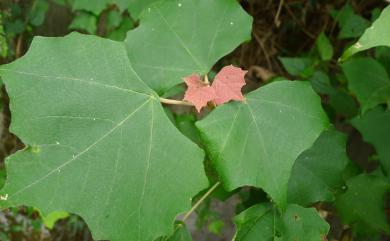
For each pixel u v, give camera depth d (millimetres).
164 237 310
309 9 550
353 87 385
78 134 253
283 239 298
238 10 299
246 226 304
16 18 569
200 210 569
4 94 621
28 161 246
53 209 246
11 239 677
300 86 279
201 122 262
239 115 267
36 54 253
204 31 297
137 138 259
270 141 268
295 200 333
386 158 385
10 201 240
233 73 272
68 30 602
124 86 262
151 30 298
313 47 520
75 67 257
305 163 339
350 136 550
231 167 260
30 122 249
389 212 418
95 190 252
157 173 258
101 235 252
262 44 572
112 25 525
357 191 364
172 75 291
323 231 291
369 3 516
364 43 265
